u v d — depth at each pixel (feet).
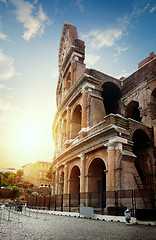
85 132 97.91
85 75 104.42
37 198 130.11
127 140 76.69
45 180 401.49
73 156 103.76
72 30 169.37
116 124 78.59
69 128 122.11
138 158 93.91
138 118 121.39
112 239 34.68
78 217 78.28
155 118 99.71
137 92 109.50
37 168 409.49
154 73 102.78
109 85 119.96
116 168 72.02
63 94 153.07
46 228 47.85
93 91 105.81
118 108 119.75
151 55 120.88
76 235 38.40
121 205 64.95
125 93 117.19
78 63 130.93
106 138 80.12
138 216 56.03
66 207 100.12
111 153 75.15
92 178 89.61
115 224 54.95
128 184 69.92
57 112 152.25
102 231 42.98
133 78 114.42
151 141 89.35
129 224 54.39
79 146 98.07
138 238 35.35
